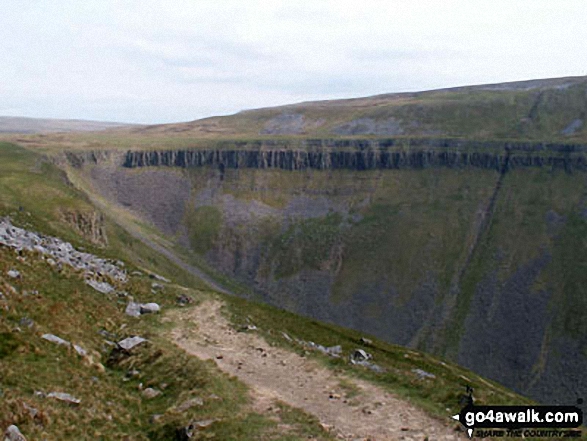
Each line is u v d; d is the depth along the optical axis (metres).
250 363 33.31
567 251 199.25
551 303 180.38
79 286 40.84
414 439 22.38
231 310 49.41
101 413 22.00
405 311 195.50
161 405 24.56
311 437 21.72
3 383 20.75
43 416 19.03
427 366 51.56
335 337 55.09
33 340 26.12
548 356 161.75
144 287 50.06
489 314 185.62
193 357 31.14
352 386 29.78
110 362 29.62
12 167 153.12
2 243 40.38
